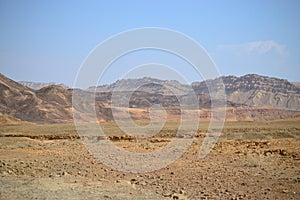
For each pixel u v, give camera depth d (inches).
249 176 679.1
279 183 614.9
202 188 579.5
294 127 2161.7
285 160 864.3
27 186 547.5
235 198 510.0
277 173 707.4
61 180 612.1
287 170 737.6
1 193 492.4
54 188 538.6
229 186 593.9
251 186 593.3
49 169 755.4
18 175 674.8
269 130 1955.0
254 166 789.9
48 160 892.0
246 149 1114.1
